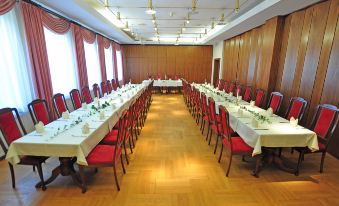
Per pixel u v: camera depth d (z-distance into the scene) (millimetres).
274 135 2777
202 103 4789
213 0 5070
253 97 6859
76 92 4965
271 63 5746
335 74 3795
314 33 4371
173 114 6797
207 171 3180
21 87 3930
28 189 2684
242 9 5926
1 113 2520
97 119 3434
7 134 2547
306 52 4617
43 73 4508
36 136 2621
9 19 3670
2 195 2562
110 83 8484
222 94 6555
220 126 3461
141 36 11570
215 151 3844
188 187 2766
